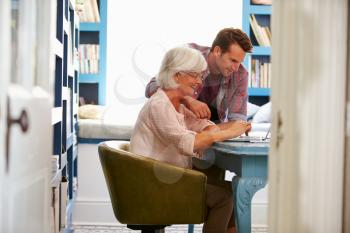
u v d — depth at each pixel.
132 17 4.79
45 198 1.46
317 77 1.06
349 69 1.07
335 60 1.06
